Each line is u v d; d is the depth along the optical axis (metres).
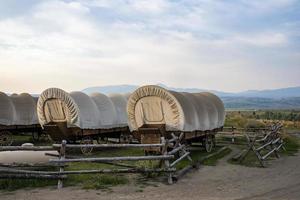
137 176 11.94
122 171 11.04
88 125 19.08
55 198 9.12
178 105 16.16
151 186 10.72
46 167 11.59
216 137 28.20
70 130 18.66
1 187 9.94
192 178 12.27
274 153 19.00
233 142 25.97
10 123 21.05
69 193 9.64
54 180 10.65
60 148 10.58
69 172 10.42
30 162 11.59
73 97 18.84
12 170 10.10
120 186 10.58
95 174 11.52
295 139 30.16
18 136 26.94
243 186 11.07
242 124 38.59
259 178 12.48
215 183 11.48
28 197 9.16
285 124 50.19
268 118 67.12
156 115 16.48
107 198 9.23
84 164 13.93
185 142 17.47
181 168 13.43
